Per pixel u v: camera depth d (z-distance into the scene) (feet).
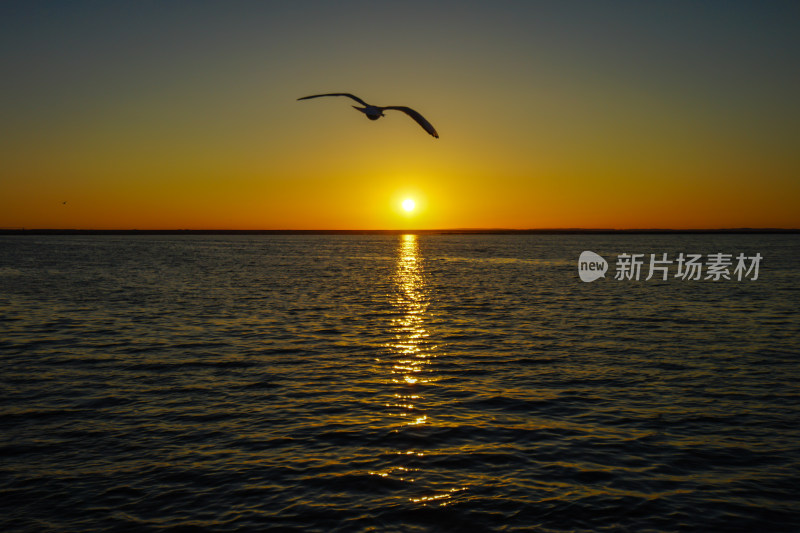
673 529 39.99
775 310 146.51
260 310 146.51
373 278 253.85
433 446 54.24
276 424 60.13
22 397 68.95
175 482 46.75
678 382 76.54
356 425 59.77
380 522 40.78
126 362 87.35
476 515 41.75
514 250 638.12
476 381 77.36
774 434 57.21
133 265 332.60
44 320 127.85
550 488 45.80
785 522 40.81
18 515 41.68
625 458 51.47
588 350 97.30
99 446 54.08
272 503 43.39
